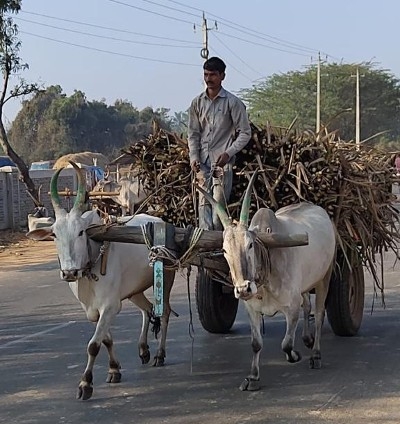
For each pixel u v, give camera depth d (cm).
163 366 648
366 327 788
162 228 568
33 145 5488
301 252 593
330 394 550
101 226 562
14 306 987
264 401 539
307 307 704
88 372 560
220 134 650
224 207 580
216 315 749
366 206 721
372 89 4500
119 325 830
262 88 4631
